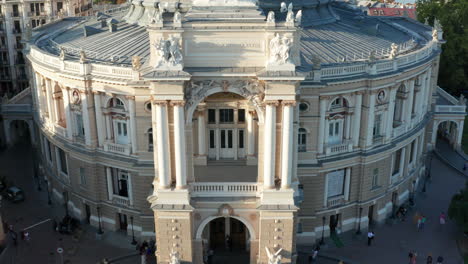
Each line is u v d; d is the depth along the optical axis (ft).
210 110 204.23
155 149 171.83
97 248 222.07
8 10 398.21
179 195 169.58
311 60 215.31
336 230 230.89
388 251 221.87
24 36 289.74
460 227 230.68
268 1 245.04
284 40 156.87
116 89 208.95
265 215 172.04
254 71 160.15
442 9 426.10
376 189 231.71
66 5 421.59
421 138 264.52
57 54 239.50
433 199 266.16
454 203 224.53
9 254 217.77
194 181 176.96
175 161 167.73
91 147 222.69
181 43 158.20
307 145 212.23
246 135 206.59
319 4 258.98
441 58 393.50
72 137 229.86
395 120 242.58
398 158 246.88
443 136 340.59
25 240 226.38
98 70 212.23
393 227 239.30
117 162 217.77
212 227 213.25
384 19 322.55
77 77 212.84
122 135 220.64
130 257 216.54
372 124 220.23
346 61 219.82
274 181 169.99
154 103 160.76
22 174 293.64
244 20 157.07
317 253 215.31
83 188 232.94
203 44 159.94
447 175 293.02
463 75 394.32
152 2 248.93
